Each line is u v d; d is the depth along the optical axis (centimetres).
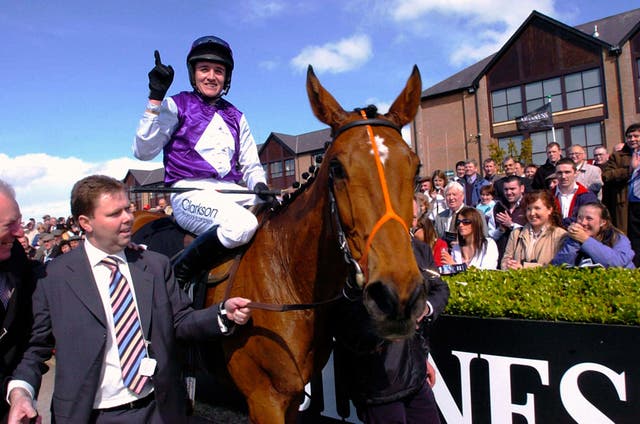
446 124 2448
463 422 275
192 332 200
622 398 225
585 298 258
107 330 182
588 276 288
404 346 228
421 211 467
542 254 384
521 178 638
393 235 158
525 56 2236
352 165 170
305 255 206
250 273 226
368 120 184
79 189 184
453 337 277
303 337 209
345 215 173
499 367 260
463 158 2394
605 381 229
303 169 3306
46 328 186
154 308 196
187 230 274
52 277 185
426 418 241
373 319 156
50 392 488
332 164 179
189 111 277
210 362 249
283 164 3438
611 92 2038
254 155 308
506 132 2284
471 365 271
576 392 237
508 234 492
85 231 188
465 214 414
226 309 191
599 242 340
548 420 245
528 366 251
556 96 2177
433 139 2484
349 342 221
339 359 241
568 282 287
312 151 3250
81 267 185
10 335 181
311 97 199
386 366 222
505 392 259
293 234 213
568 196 484
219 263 244
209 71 283
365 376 226
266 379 217
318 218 199
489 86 2330
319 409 323
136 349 187
